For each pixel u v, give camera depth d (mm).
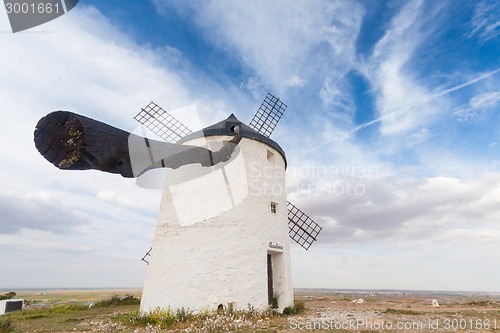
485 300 20734
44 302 36906
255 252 13172
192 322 10672
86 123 2928
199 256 12500
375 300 24469
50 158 3061
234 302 12086
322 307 16797
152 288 12883
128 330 10250
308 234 18078
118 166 3420
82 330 10734
